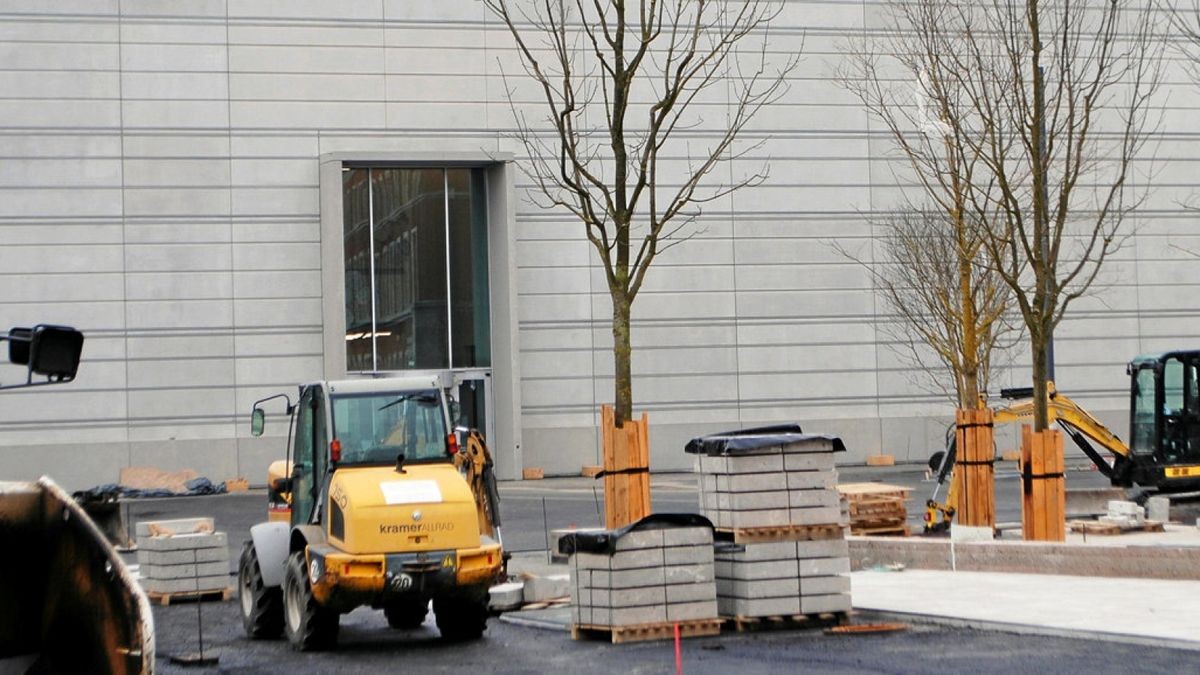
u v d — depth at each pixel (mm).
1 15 47969
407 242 50188
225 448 48625
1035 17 25891
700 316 51844
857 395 52812
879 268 52719
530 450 50656
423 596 17344
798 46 52312
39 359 8109
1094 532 28766
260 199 49281
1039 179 25516
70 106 48312
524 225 50656
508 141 50656
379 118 50062
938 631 17281
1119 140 52375
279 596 19250
